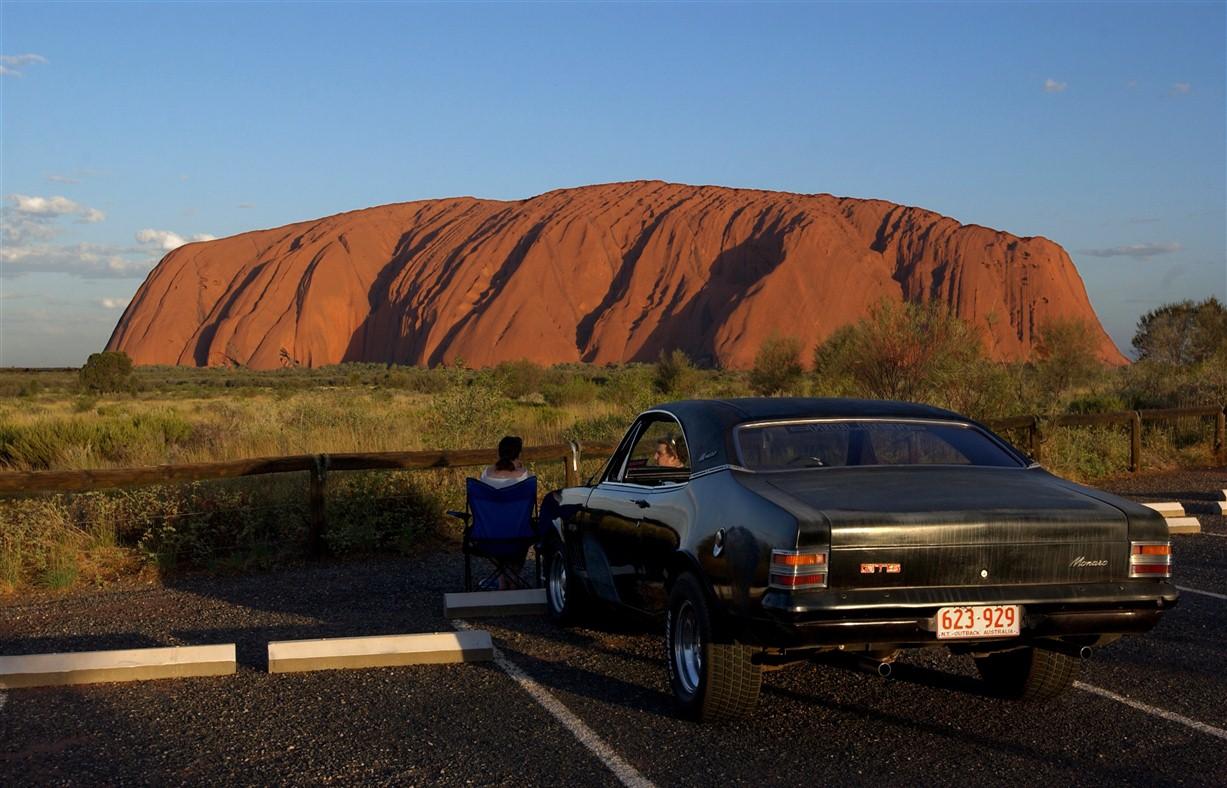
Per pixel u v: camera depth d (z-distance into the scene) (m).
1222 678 5.65
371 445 14.48
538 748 4.57
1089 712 5.07
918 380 21.05
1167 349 37.50
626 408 17.30
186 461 14.38
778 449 5.06
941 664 6.02
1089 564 4.43
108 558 9.48
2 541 9.04
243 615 7.51
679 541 5.02
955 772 4.25
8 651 6.56
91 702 5.30
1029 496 4.62
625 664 6.05
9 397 56.50
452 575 9.06
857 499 4.45
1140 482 15.54
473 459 10.67
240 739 4.71
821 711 5.11
